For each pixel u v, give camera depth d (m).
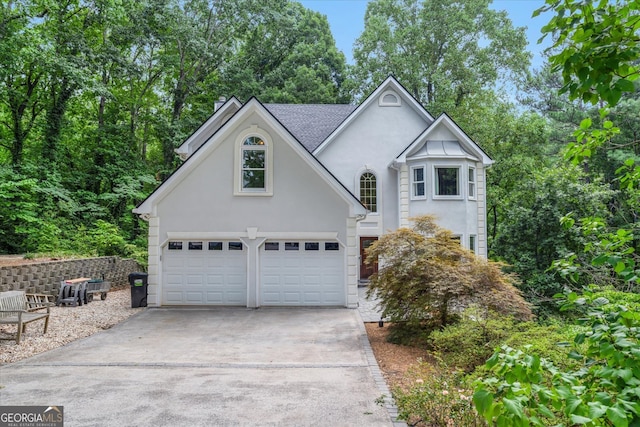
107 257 17.52
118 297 15.55
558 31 2.86
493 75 27.42
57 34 21.31
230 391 6.23
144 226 25.81
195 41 27.41
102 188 26.66
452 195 17.59
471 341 7.09
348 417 5.29
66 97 23.14
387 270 9.59
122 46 27.09
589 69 2.60
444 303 9.02
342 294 13.41
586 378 2.67
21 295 10.26
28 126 23.47
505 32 27.78
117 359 7.91
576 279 3.37
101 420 5.21
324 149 19.12
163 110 30.55
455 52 26.94
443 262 9.20
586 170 23.44
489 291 8.59
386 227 19.00
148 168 28.31
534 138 23.02
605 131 3.26
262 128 13.52
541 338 6.46
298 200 13.46
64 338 9.45
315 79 31.72
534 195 19.58
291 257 13.45
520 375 2.46
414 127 19.33
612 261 2.85
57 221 20.45
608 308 2.78
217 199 13.41
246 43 34.06
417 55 28.45
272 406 5.66
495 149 23.53
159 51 29.14
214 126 17.56
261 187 13.50
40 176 21.44
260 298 13.32
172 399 5.90
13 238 21.19
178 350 8.56
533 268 16.59
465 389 4.92
